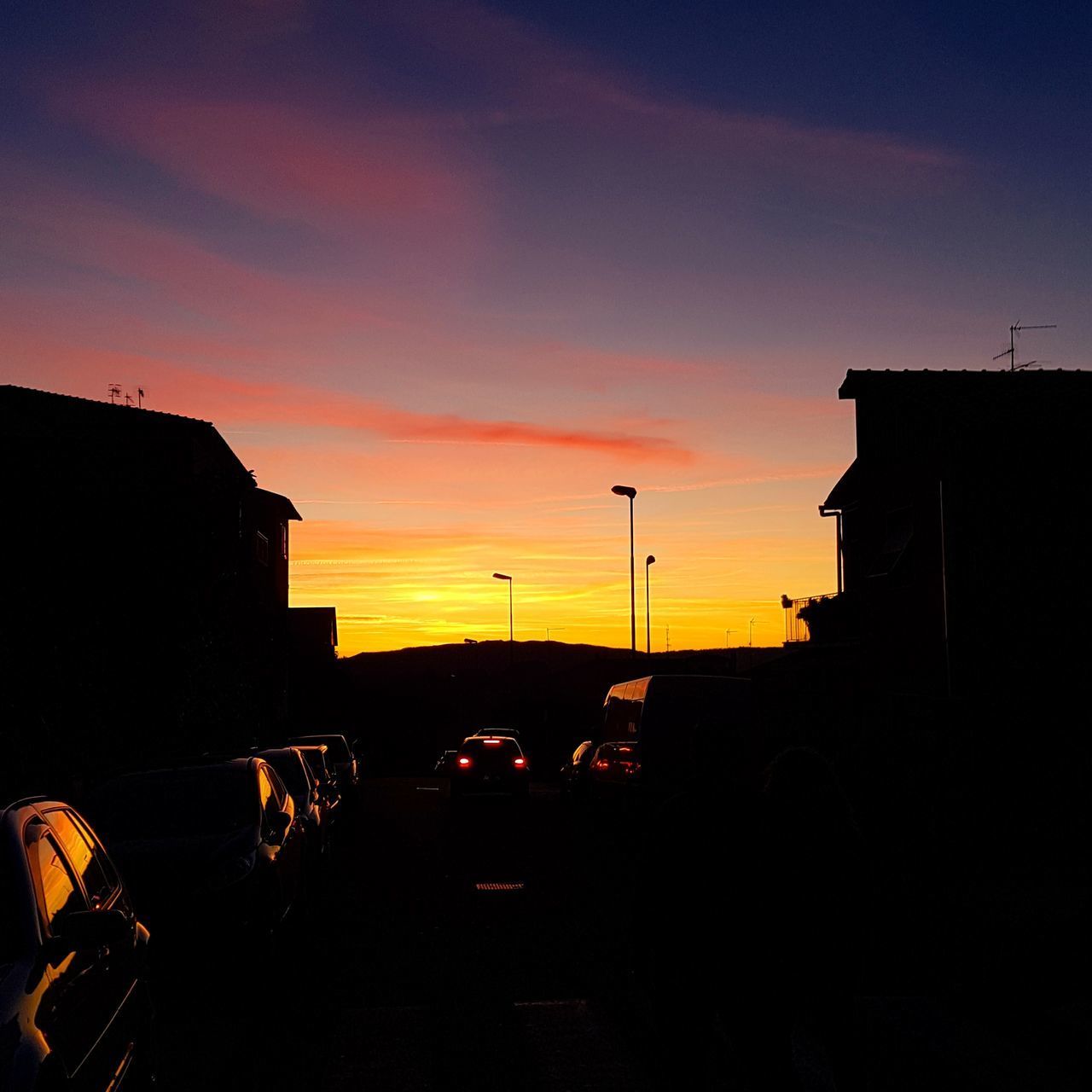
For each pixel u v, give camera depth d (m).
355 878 15.57
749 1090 5.70
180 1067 6.90
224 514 20.02
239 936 9.14
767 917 4.82
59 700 14.95
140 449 23.09
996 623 20.41
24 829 5.37
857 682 27.83
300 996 8.73
